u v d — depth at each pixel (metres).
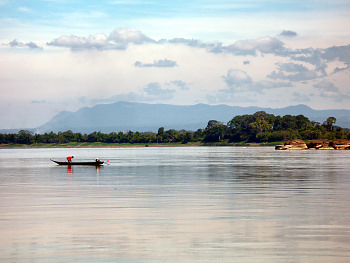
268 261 69.94
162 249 76.62
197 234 86.69
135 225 94.81
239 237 84.25
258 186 172.12
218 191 155.25
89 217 104.00
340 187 167.00
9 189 165.38
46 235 86.19
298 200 130.88
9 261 70.50
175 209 114.94
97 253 74.44
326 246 77.69
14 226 94.19
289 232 87.94
